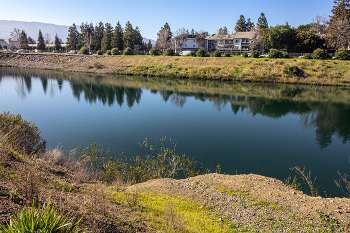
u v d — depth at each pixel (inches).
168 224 215.3
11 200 179.5
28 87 1498.5
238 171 472.4
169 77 2111.2
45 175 283.0
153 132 707.4
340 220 242.8
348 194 387.9
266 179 359.3
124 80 1903.3
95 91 1424.7
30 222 131.3
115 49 2972.4
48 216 135.5
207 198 297.9
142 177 413.1
